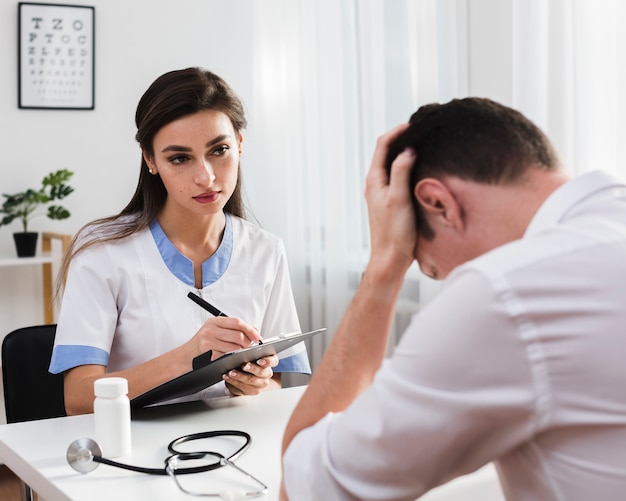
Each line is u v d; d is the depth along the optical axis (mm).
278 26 3541
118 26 3553
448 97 2633
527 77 2260
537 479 759
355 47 3121
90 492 1160
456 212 867
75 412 1674
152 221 1854
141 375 1620
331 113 3219
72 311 1747
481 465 788
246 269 1920
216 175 1724
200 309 1839
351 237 3193
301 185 3488
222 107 1721
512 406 720
